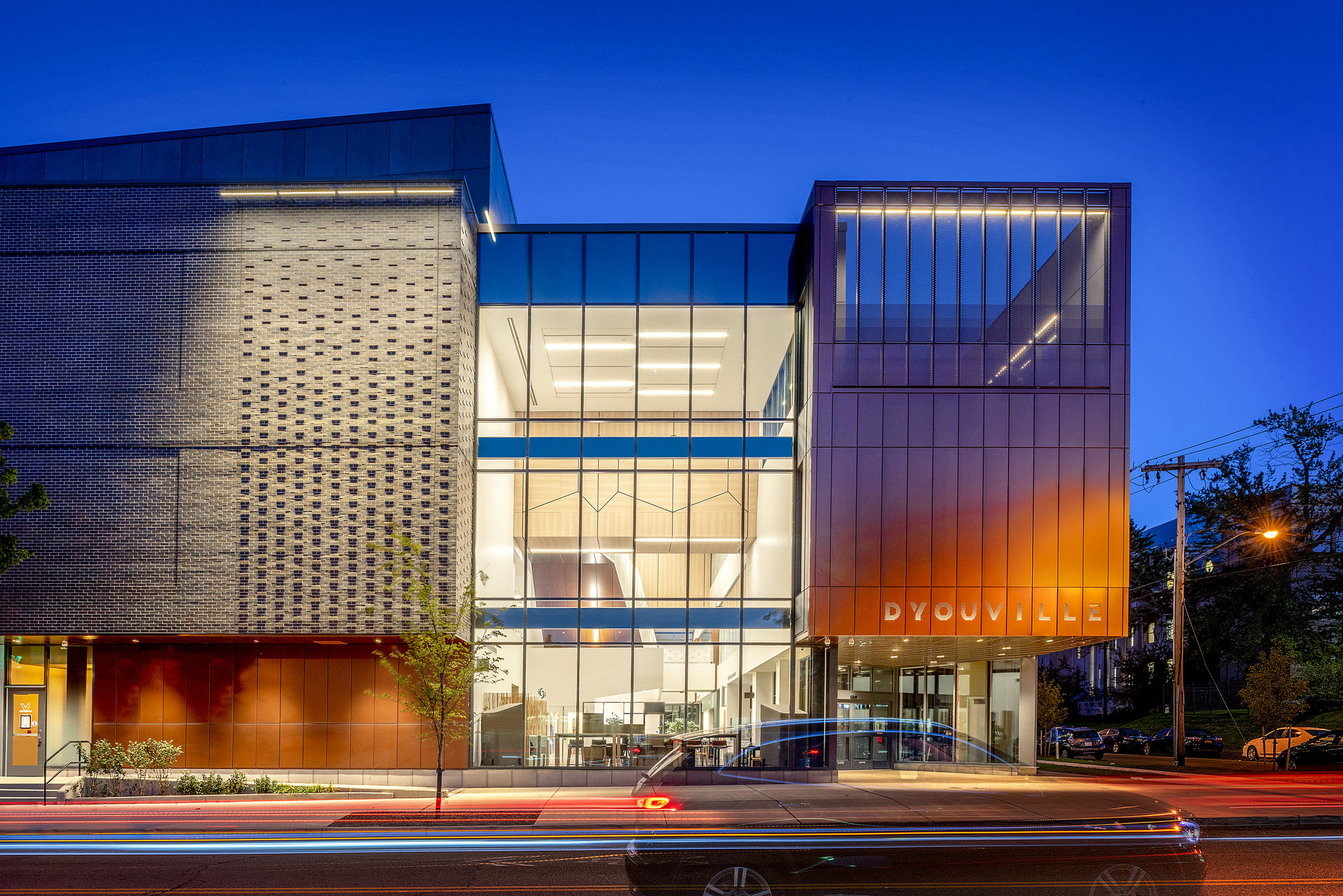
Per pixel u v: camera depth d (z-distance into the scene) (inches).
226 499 807.7
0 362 824.3
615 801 721.0
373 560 797.2
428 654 680.4
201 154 1008.2
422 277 824.9
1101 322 840.3
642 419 885.2
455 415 810.2
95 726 828.6
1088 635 816.3
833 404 830.5
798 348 893.8
